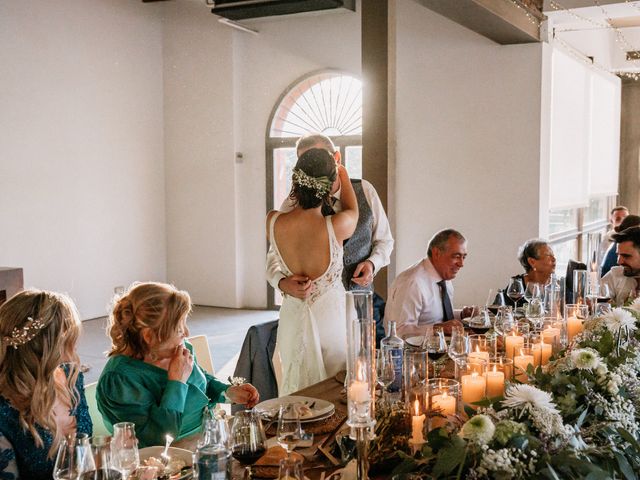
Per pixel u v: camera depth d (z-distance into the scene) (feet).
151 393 8.35
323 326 10.30
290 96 31.42
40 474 7.05
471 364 7.41
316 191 10.07
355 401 5.13
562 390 6.40
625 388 6.87
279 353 11.32
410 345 10.47
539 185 23.67
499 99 23.97
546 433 5.38
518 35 22.07
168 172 33.55
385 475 6.23
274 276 10.77
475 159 24.48
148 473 6.00
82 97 28.86
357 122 30.22
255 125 32.07
